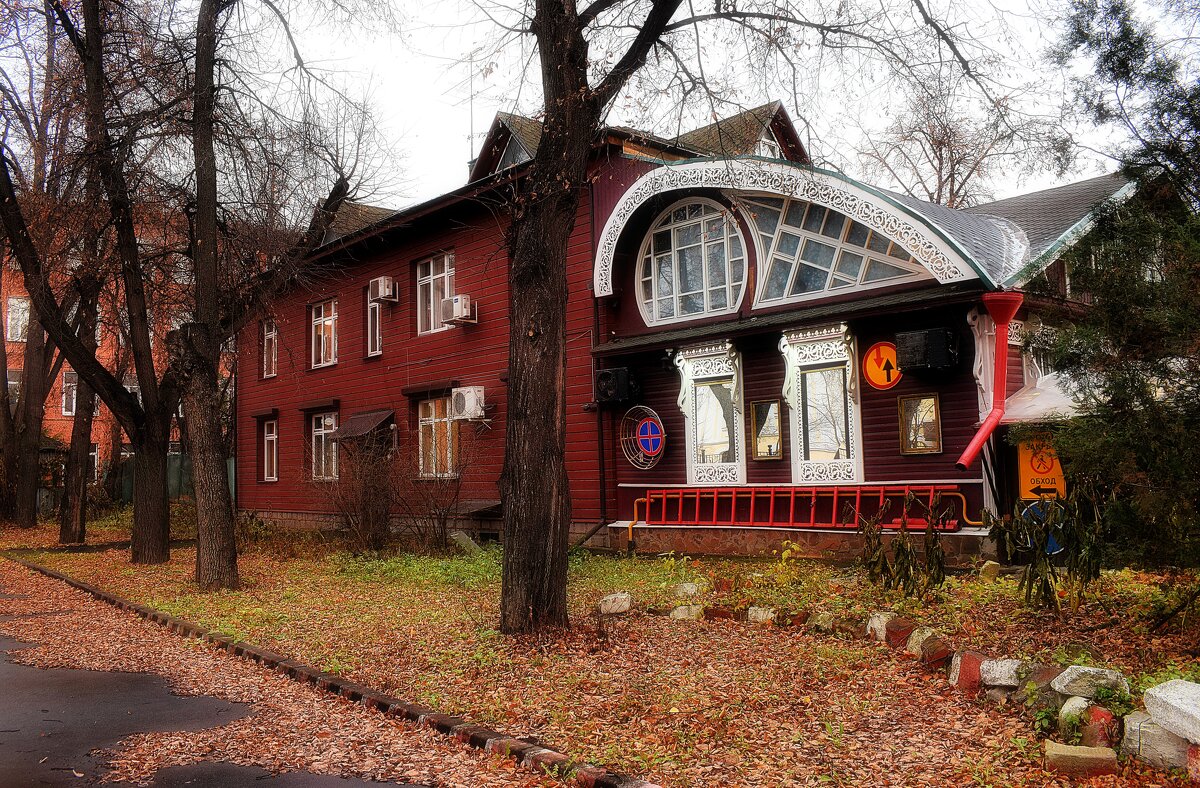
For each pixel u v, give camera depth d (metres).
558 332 9.09
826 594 9.53
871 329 13.75
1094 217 7.02
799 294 14.74
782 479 14.84
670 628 9.04
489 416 20.03
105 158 14.95
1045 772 4.86
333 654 8.60
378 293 22.94
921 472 13.09
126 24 16.05
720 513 15.55
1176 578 6.85
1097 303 6.65
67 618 11.70
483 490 20.05
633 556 15.43
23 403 29.19
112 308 19.59
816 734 5.73
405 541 17.89
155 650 9.52
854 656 7.50
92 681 8.16
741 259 15.77
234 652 9.15
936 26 10.16
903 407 13.33
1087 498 7.80
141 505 17.11
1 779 5.49
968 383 12.62
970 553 12.27
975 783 4.78
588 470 17.86
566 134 9.05
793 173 13.77
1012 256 12.58
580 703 6.59
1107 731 5.04
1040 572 7.93
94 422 40.22
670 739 5.72
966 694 6.33
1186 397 6.21
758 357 15.32
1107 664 6.34
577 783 5.14
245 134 15.19
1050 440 7.55
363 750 5.95
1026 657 6.73
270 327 28.98
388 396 23.33
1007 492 12.12
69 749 6.09
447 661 8.03
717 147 16.77
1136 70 6.77
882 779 4.92
